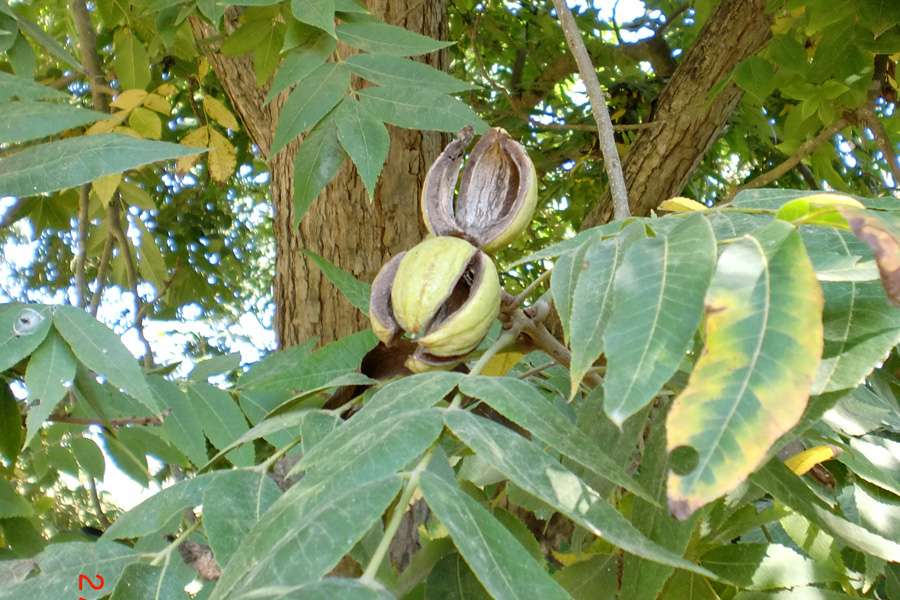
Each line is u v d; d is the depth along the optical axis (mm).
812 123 738
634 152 802
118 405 381
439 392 242
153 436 458
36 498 693
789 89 686
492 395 238
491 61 1224
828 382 206
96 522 997
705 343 184
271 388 363
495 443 221
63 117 316
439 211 338
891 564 368
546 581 193
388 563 286
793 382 175
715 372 180
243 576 202
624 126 793
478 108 1054
